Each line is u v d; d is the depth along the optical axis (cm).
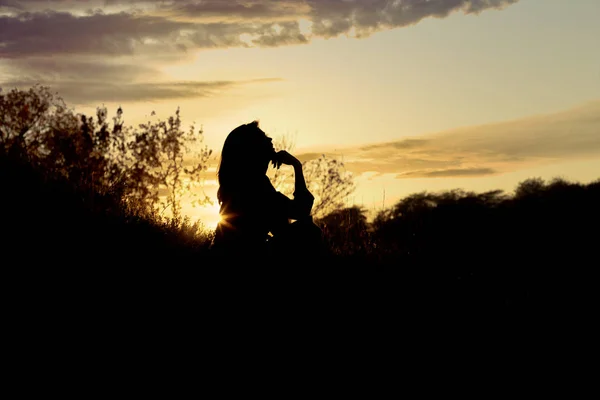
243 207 530
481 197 2433
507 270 1022
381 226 1021
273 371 508
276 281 550
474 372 573
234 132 537
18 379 432
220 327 542
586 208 2336
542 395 541
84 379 447
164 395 449
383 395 505
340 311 628
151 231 711
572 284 953
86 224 670
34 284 542
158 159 1248
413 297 758
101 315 525
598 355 628
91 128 1253
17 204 661
